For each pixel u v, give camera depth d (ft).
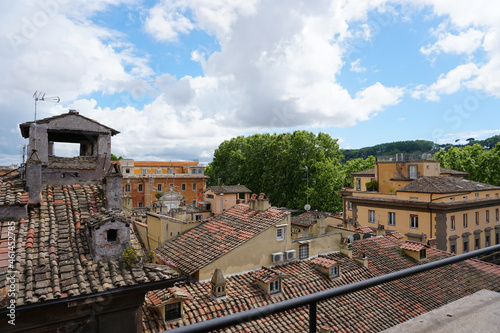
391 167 135.85
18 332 25.04
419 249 67.36
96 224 31.58
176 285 46.44
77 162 47.83
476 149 194.39
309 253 59.57
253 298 44.86
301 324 42.75
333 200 207.92
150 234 66.69
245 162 264.93
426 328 10.45
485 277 64.80
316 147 223.10
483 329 10.27
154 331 35.96
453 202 105.09
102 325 28.32
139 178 213.46
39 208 38.29
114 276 29.50
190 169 242.17
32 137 44.57
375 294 53.01
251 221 59.00
